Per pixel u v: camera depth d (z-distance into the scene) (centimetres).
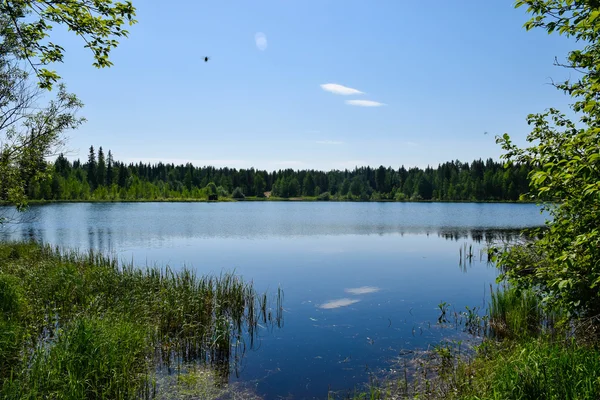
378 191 15775
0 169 1405
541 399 605
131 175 13525
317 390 853
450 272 2145
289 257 2630
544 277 700
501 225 5084
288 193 15588
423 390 827
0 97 1327
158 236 3753
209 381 880
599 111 581
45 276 1477
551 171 571
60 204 9475
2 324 898
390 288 1772
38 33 786
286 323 1293
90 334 848
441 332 1191
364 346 1096
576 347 775
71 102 1521
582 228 607
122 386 788
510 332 1097
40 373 728
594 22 519
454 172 13850
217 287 1493
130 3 739
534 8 611
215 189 14612
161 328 1126
